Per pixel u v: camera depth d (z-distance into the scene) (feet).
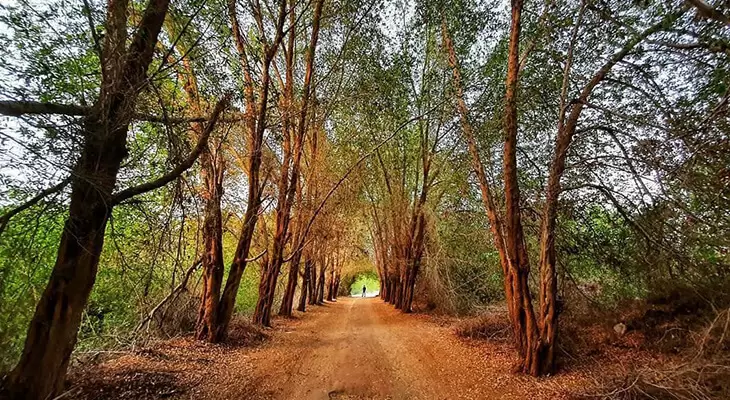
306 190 57.41
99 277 26.30
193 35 22.17
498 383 21.24
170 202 21.95
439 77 44.16
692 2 12.64
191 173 24.23
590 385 18.75
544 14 23.93
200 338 29.76
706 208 18.80
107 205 14.24
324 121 50.75
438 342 33.83
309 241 58.08
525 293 23.45
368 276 233.76
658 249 22.99
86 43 14.49
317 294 97.25
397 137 58.39
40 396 12.80
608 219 26.12
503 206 29.32
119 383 17.48
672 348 21.48
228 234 48.91
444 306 55.26
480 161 28.66
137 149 18.57
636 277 26.63
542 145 27.86
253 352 28.53
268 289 44.32
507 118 24.34
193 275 33.47
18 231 15.16
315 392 19.72
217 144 27.63
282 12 30.42
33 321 13.23
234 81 25.32
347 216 72.18
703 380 14.56
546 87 25.12
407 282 63.82
